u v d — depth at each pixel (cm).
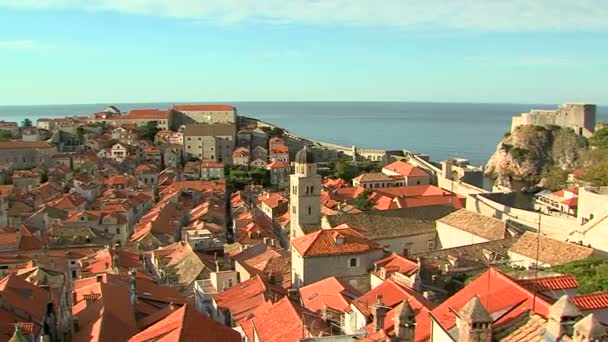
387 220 10631
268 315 5519
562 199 13300
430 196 14862
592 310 3291
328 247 7550
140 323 5997
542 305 3053
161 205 16988
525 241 8150
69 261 11469
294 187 11512
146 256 11406
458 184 18162
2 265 10788
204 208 16475
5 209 15350
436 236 10606
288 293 7075
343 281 6906
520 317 2978
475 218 10056
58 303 6381
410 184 19888
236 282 8512
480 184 19875
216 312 7094
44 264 10200
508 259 8081
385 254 7900
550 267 6744
